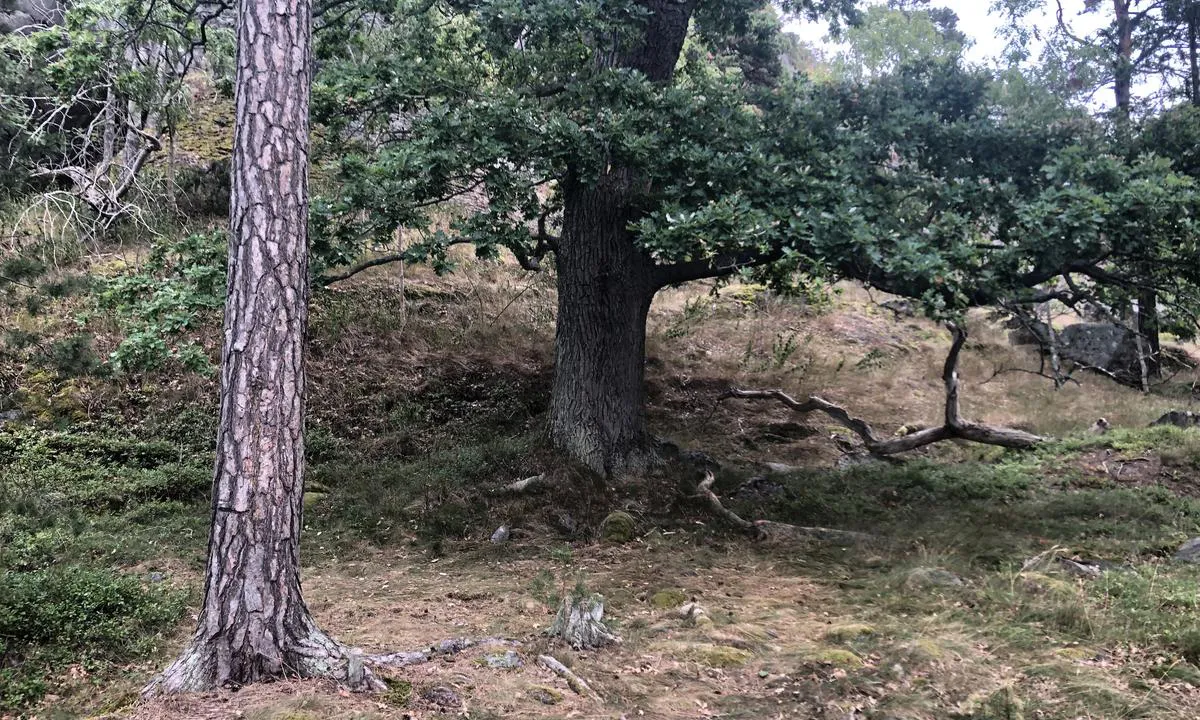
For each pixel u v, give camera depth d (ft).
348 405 38.55
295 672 13.55
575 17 28.76
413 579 23.52
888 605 19.89
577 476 30.71
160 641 17.56
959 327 28.86
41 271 32.99
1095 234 25.17
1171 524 27.84
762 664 15.83
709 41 42.29
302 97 14.33
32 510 26.13
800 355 52.95
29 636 16.72
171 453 32.35
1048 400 49.24
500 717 12.96
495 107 27.66
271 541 13.64
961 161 31.53
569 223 32.76
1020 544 25.49
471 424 38.45
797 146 30.30
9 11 52.11
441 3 34.32
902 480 34.30
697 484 32.17
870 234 25.14
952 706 13.73
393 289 47.50
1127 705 13.46
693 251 26.84
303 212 14.25
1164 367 61.93
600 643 16.98
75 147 48.24
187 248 29.27
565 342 32.76
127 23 40.60
